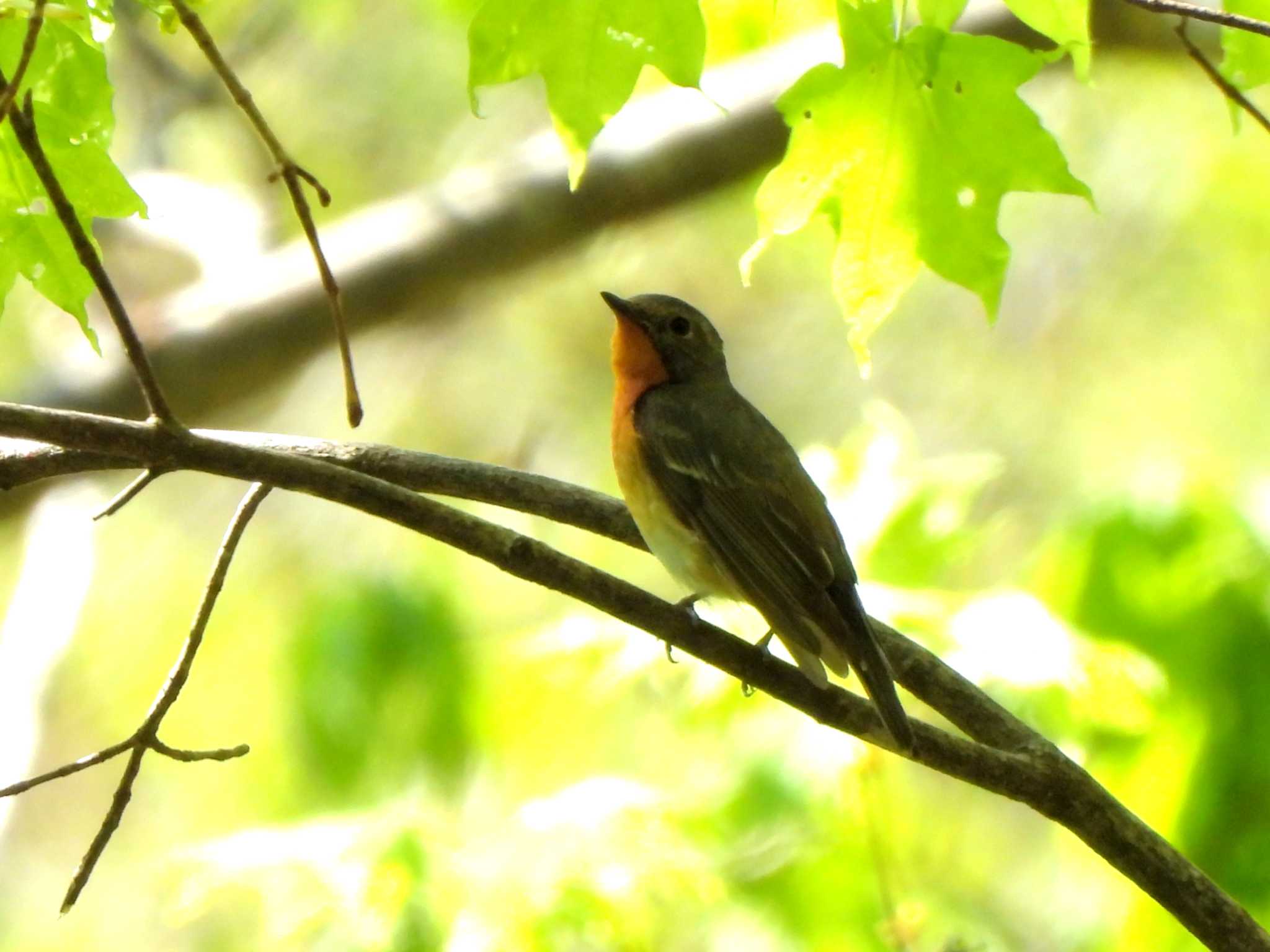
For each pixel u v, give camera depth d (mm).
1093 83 6551
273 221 18203
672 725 12289
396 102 19203
